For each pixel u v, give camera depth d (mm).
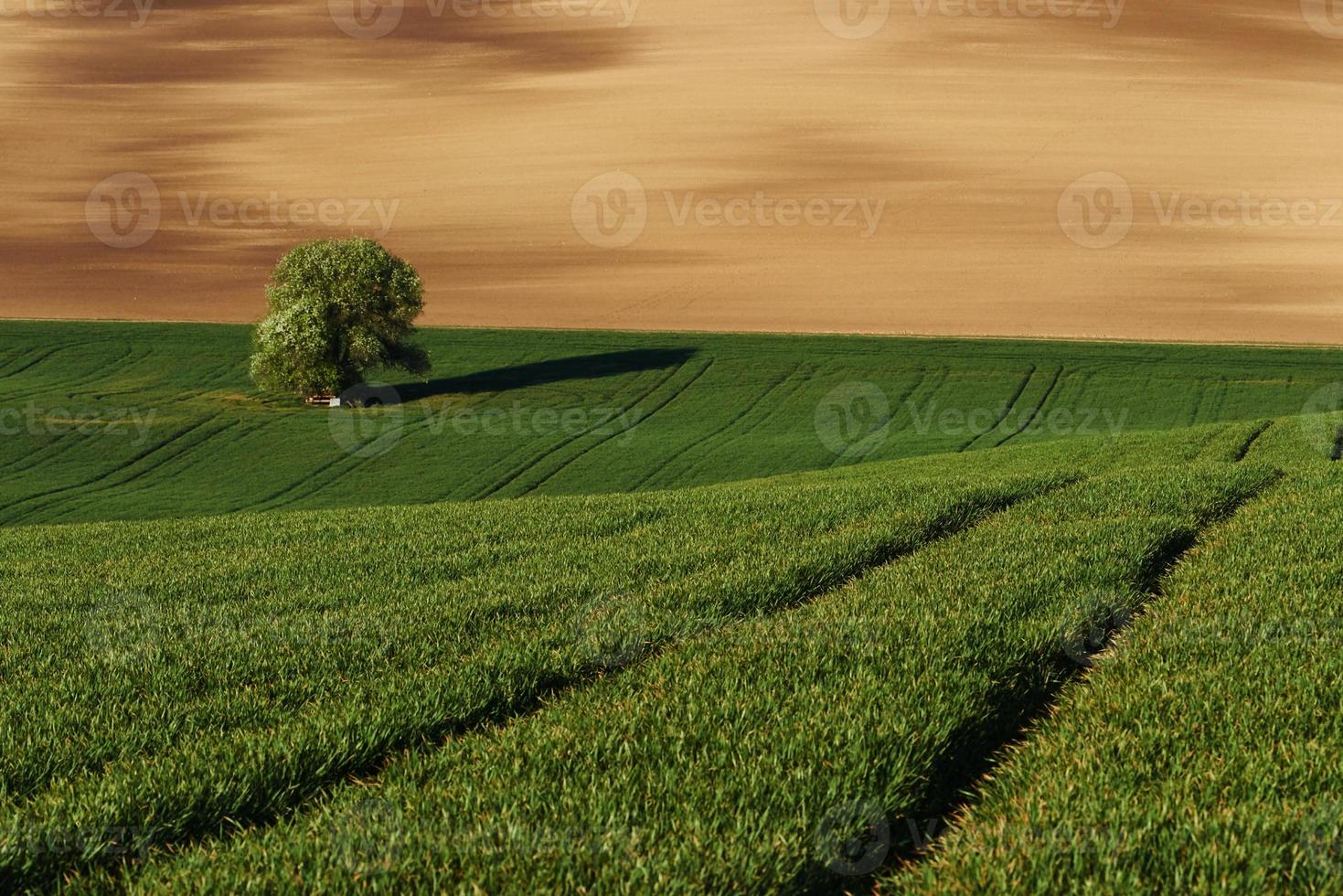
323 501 53969
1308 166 116750
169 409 69375
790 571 15750
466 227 109562
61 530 27234
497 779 8492
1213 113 132625
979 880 6840
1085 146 124000
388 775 8852
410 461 60344
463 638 12961
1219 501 20719
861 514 21359
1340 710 9297
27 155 127500
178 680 11719
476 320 88562
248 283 95938
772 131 131000
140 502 53406
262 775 8820
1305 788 7949
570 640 12570
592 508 24797
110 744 9727
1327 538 16688
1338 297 85438
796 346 79688
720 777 8359
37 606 16672
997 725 9836
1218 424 49625
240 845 7566
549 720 9891
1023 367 73375
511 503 28406
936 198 111562
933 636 11797
